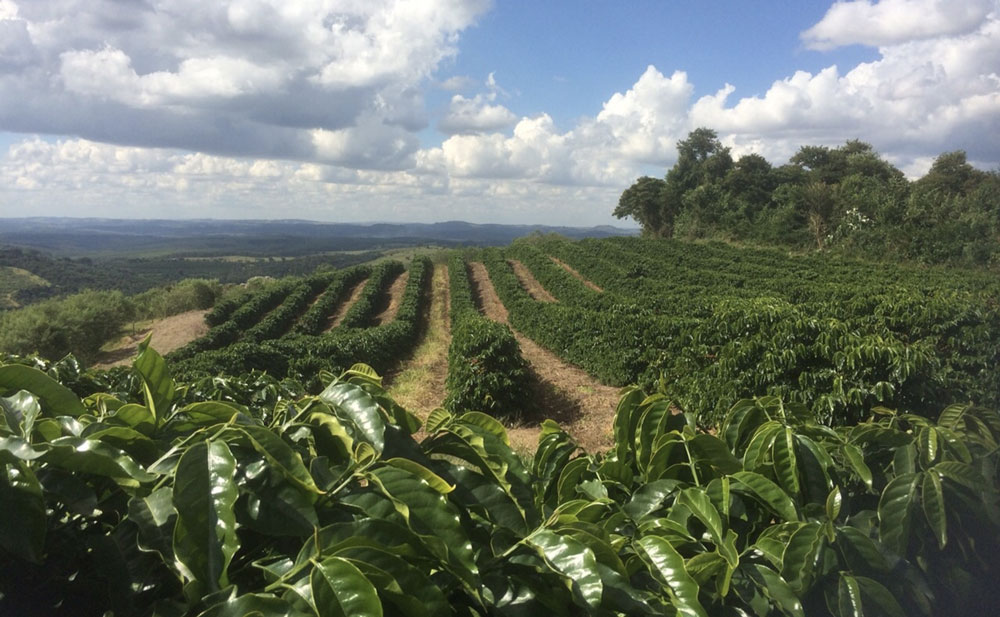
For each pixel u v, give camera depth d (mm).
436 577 1301
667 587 1393
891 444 2199
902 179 51812
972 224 32438
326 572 1093
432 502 1303
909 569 1727
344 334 25531
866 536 1706
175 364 17844
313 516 1278
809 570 1597
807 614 1679
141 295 42812
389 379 19734
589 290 32094
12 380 1710
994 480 2102
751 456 2012
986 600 1894
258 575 1340
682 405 12109
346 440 1532
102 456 1332
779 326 10555
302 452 1593
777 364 9719
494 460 1608
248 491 1298
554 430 2422
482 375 12633
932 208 35812
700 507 1677
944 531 1712
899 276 27125
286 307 38250
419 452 1565
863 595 1602
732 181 60500
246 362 18406
